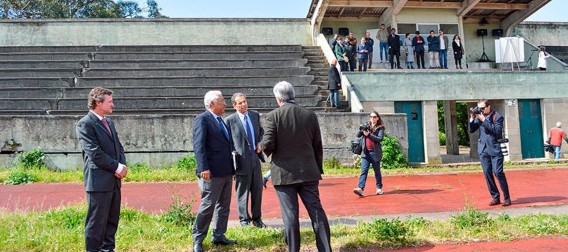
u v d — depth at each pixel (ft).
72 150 48.39
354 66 68.80
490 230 21.13
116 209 18.57
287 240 17.47
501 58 75.41
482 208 28.32
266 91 61.72
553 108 64.34
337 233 21.06
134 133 49.29
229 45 79.66
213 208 19.08
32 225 21.63
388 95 60.39
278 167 17.51
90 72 65.05
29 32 80.43
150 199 33.76
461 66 80.12
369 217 25.46
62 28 80.84
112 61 68.59
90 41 80.94
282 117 17.63
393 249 19.19
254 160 23.81
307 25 85.40
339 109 58.34
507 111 63.00
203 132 19.12
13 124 48.21
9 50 74.54
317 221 17.48
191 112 56.18
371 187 39.06
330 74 58.59
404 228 20.53
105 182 17.57
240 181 23.57
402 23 81.46
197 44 82.74
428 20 82.38
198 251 18.79
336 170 48.06
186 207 23.91
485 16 88.63
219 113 20.22
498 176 28.73
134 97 58.29
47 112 53.72
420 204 30.63
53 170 48.14
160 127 49.57
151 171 46.32
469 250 18.88
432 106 61.11
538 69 72.79
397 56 73.87
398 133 53.01
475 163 56.80
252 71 67.56
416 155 60.75
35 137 48.39
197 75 66.59
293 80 65.05
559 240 20.07
